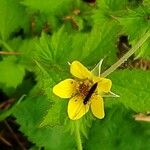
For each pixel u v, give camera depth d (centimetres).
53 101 5
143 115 7
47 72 5
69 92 5
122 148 7
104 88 5
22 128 7
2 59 7
